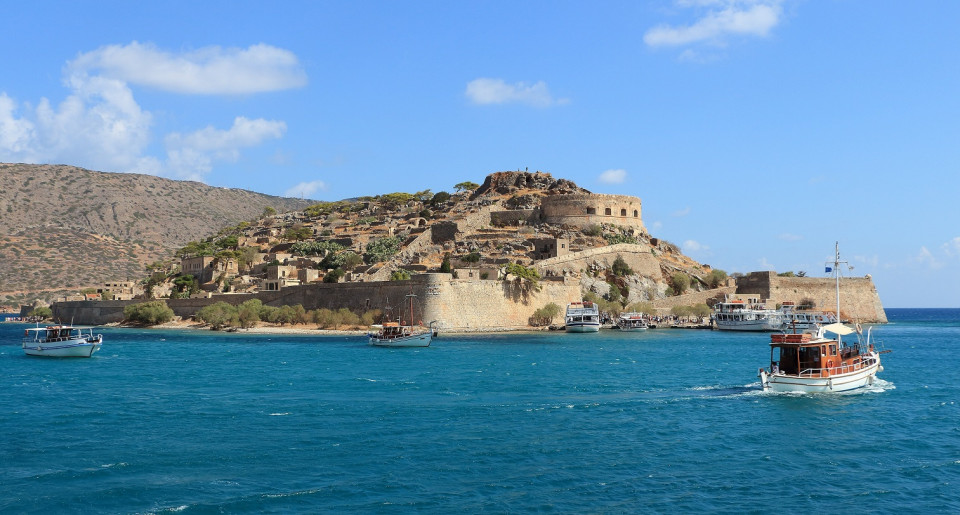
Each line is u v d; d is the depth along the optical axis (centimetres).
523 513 4178
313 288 18425
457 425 6156
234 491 4500
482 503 4322
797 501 4391
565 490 4541
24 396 7662
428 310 16550
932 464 5097
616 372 9612
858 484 4691
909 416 6544
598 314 18888
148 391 7975
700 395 7588
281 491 4503
